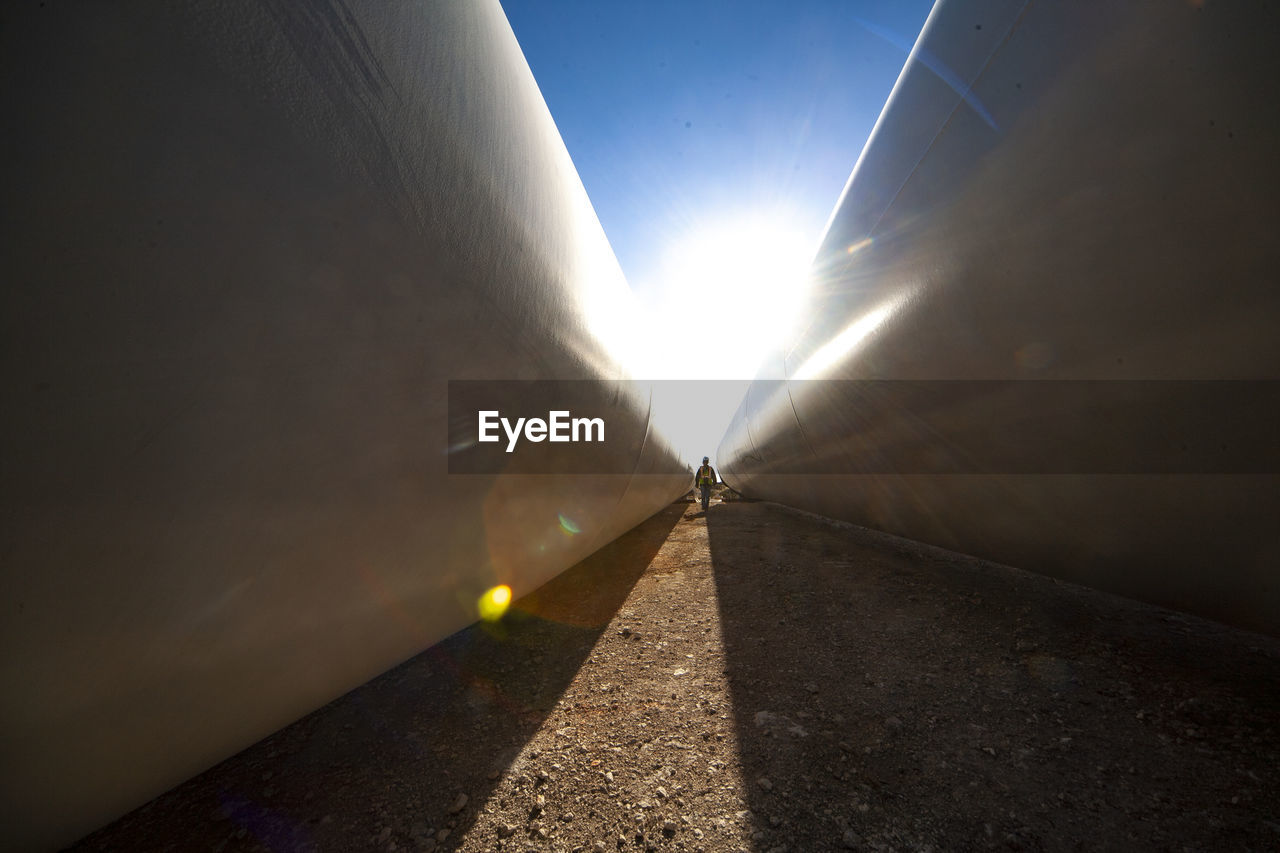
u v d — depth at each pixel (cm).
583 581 381
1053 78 124
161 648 97
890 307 211
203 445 88
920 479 248
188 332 81
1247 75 90
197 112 76
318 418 102
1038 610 257
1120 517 156
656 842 123
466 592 181
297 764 162
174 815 140
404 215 109
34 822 100
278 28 84
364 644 146
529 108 182
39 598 81
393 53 109
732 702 187
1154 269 114
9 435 71
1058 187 127
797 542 494
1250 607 142
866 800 132
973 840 117
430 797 144
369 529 124
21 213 66
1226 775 131
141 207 73
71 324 72
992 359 165
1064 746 148
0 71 63
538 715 185
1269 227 95
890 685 192
